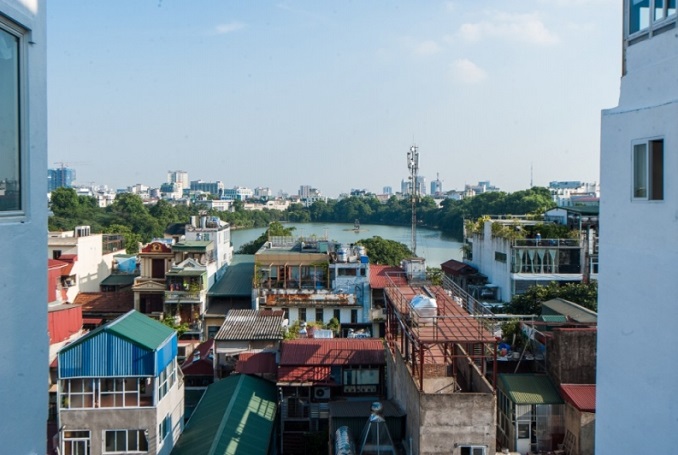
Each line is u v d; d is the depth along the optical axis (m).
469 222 58.06
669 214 6.84
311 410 25.02
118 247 58.44
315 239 50.84
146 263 43.03
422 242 112.44
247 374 26.97
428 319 18.55
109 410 18.94
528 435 19.72
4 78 4.50
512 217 52.09
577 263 41.03
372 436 17.67
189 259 41.88
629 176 7.59
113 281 48.28
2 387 4.45
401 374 20.53
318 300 40.47
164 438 20.08
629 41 7.88
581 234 41.78
